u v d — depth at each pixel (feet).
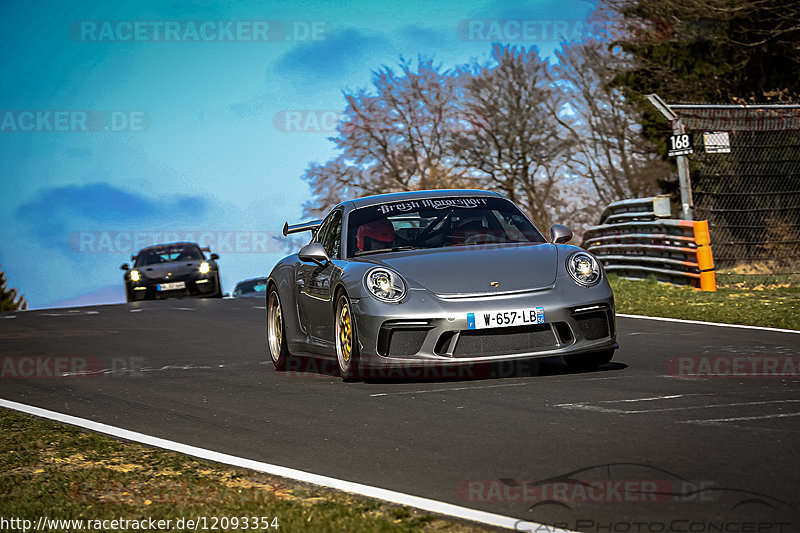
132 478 50.24
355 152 368.27
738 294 134.31
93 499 46.65
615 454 47.50
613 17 287.07
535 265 74.59
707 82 238.89
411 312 70.59
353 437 55.52
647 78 246.68
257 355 99.96
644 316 115.85
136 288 227.20
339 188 370.73
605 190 361.10
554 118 359.66
